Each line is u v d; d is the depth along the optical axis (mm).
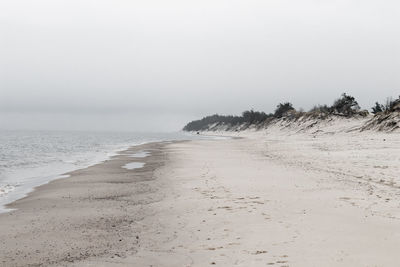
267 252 9539
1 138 120688
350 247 9602
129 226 12898
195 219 13352
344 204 14672
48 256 9953
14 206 16297
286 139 85375
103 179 24406
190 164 32562
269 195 16953
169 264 9219
